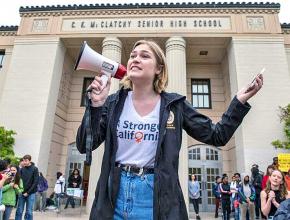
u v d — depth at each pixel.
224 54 16.80
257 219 10.53
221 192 10.83
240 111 1.53
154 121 1.52
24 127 14.06
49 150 14.61
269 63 14.41
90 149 1.46
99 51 16.78
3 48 16.73
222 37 15.03
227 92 16.34
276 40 14.78
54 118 15.35
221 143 1.55
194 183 11.77
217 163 15.74
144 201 1.38
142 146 1.48
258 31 14.96
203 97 17.28
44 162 13.97
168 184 1.38
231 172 15.17
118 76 1.65
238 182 10.00
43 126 14.02
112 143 1.52
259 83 1.51
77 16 15.85
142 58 1.62
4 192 6.18
